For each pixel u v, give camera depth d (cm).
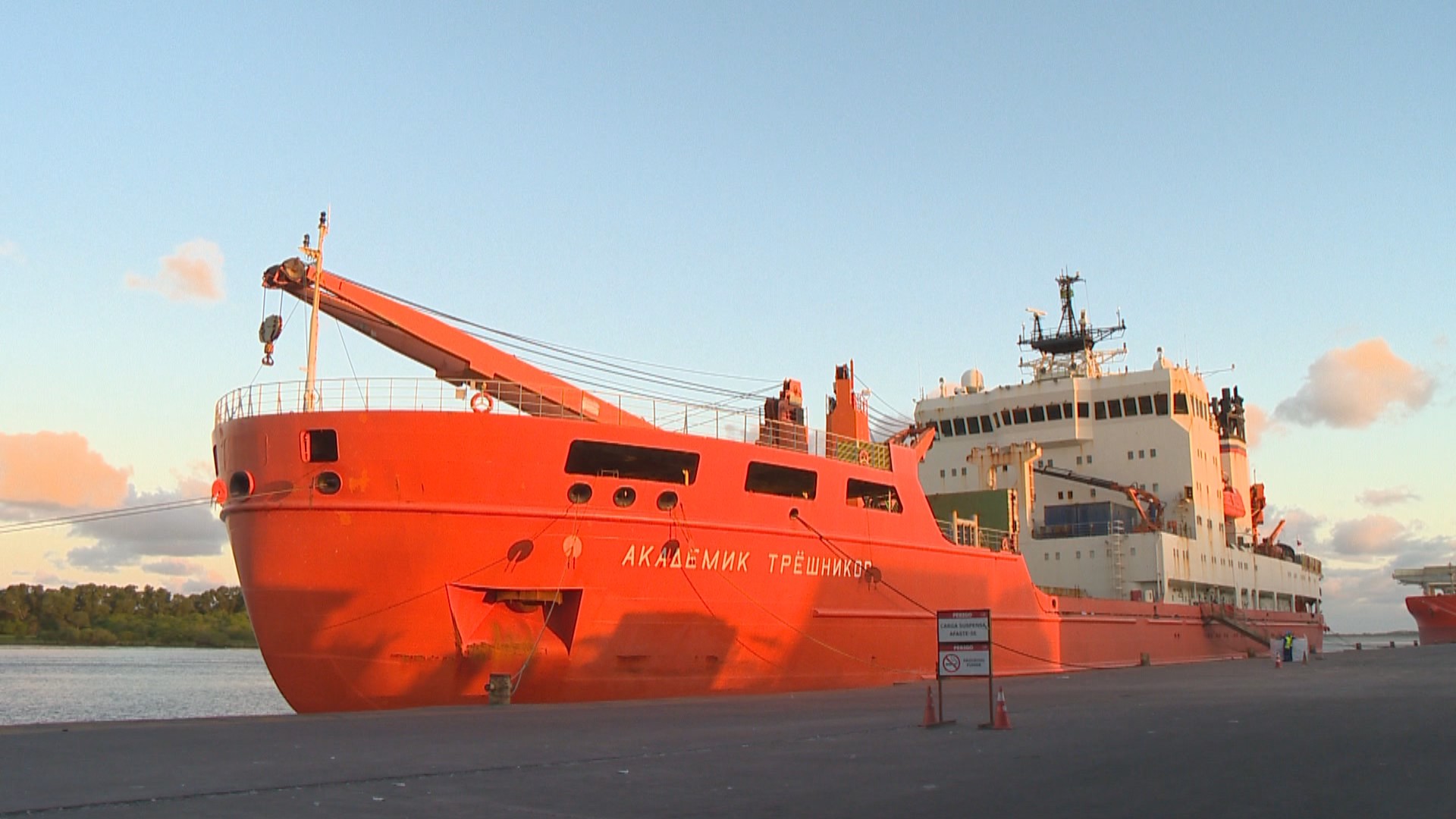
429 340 2981
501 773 1383
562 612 2778
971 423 6203
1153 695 2873
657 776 1360
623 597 2817
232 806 1120
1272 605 7212
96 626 13312
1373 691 2953
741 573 3045
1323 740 1733
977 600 4050
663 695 2917
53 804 1127
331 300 2869
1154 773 1380
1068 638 4606
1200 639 5722
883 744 1714
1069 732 1892
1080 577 5525
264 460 2633
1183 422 5731
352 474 2577
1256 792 1221
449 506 2592
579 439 2727
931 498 4912
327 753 1578
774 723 2078
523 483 2662
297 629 2612
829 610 3322
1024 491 5700
